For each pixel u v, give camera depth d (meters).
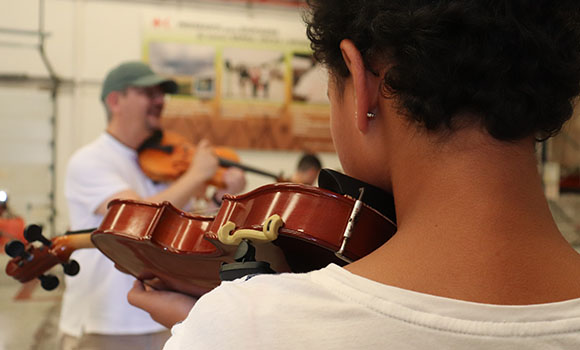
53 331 4.74
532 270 0.44
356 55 0.51
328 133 7.58
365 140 0.54
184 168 2.73
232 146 7.39
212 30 7.31
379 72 0.51
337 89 0.58
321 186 1.00
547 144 7.41
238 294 0.47
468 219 0.45
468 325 0.42
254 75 7.41
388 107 0.51
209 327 0.46
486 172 0.46
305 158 4.65
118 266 1.26
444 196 0.46
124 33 7.24
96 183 2.17
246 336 0.44
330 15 0.55
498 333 0.42
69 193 2.23
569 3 0.48
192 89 7.27
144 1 7.24
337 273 0.47
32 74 7.05
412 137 0.49
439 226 0.46
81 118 7.20
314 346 0.43
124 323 2.13
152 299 1.09
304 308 0.45
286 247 0.89
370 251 0.81
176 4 7.30
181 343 0.47
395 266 0.46
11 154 7.05
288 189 0.85
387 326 0.43
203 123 7.29
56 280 1.31
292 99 7.50
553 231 0.47
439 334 0.42
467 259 0.45
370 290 0.45
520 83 0.46
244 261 0.63
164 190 2.67
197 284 1.11
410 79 0.47
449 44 0.46
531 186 0.47
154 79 2.38
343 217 0.82
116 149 2.34
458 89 0.46
